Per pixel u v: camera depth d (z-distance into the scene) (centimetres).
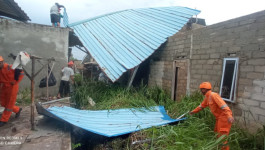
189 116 418
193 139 293
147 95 626
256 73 370
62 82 608
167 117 453
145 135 328
